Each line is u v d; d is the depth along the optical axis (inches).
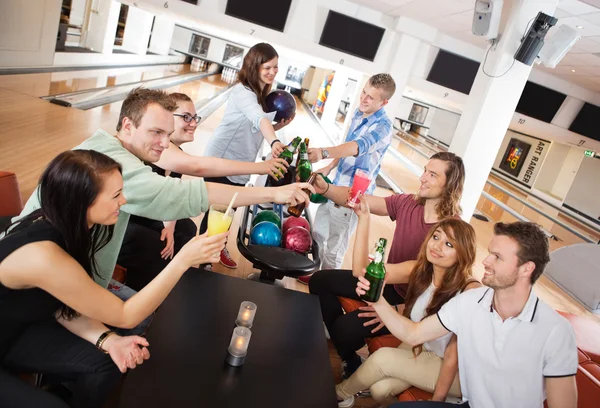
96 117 228.5
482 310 62.4
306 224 104.7
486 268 59.9
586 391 75.3
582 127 267.3
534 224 58.4
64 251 45.2
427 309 73.9
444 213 83.4
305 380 57.4
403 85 231.8
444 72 233.5
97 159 46.0
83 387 53.7
